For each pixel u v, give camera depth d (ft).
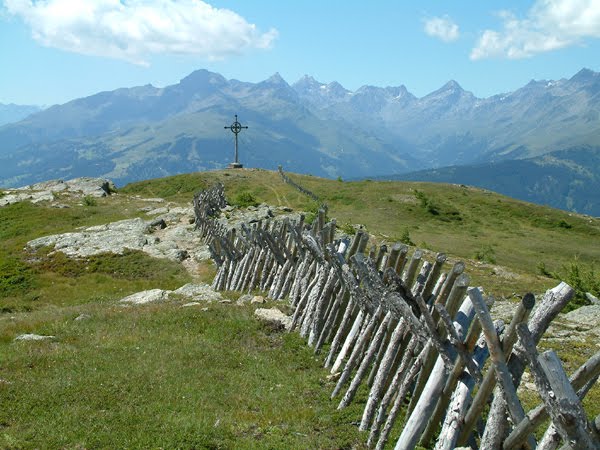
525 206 278.26
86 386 38.93
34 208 191.01
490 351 22.65
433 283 32.58
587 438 17.22
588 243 232.32
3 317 75.97
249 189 298.56
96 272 113.80
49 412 35.14
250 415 34.45
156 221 152.05
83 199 208.54
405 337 32.32
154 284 105.19
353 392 35.73
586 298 80.64
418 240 208.23
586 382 20.30
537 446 20.67
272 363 44.32
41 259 122.83
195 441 30.76
